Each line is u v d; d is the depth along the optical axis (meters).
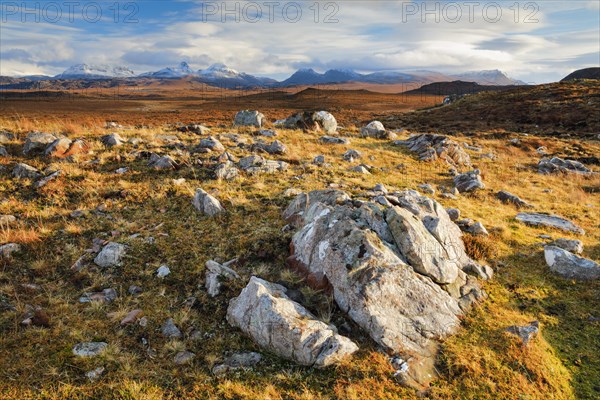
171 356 7.86
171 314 8.91
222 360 7.80
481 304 9.94
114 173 15.84
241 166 17.97
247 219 12.70
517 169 27.39
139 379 7.24
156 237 11.50
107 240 11.24
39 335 7.98
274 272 10.23
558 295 10.66
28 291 9.23
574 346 8.89
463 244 11.98
